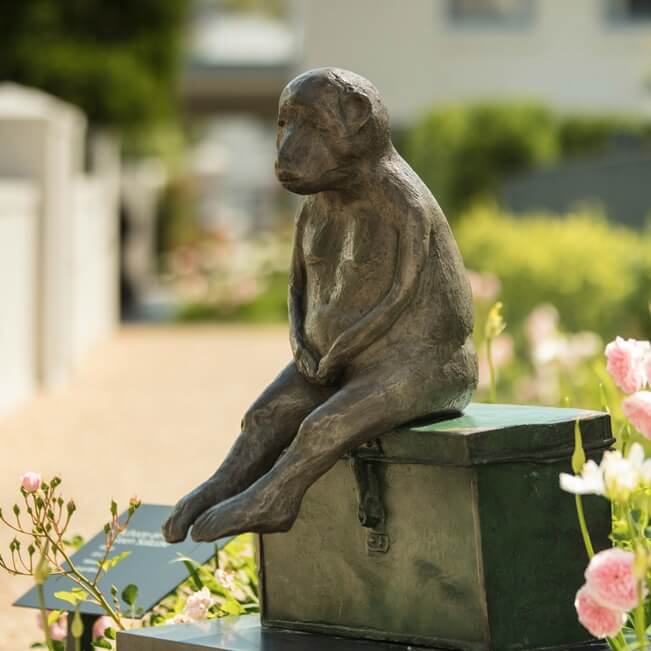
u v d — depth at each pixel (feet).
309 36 98.53
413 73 98.73
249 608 15.64
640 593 10.58
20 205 50.67
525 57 98.58
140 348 68.69
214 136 212.84
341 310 12.96
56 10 85.97
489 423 12.73
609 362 13.21
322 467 12.44
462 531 12.40
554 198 68.74
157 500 30.35
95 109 86.12
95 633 16.30
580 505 12.27
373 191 12.77
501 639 12.40
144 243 103.91
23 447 39.32
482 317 36.27
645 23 98.17
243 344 69.87
